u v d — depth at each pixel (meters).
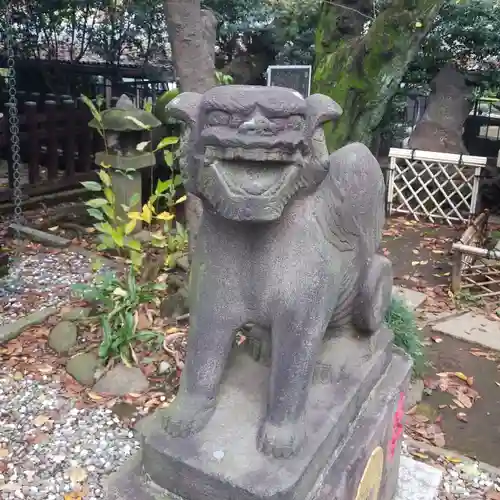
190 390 1.35
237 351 1.57
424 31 2.92
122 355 2.79
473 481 2.31
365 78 3.04
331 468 1.41
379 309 1.62
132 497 1.30
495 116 7.86
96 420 2.51
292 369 1.28
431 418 2.79
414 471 2.12
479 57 6.47
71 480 2.19
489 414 2.86
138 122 3.71
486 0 6.00
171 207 3.75
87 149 5.82
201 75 2.77
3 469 2.23
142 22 6.61
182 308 3.17
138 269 3.44
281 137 1.08
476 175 5.61
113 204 3.49
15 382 2.74
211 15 2.93
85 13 6.81
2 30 5.57
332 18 3.55
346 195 1.34
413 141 6.31
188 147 1.19
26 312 3.40
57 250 4.36
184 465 1.25
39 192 5.40
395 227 5.68
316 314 1.28
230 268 1.27
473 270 4.18
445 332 3.57
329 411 1.42
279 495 1.19
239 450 1.28
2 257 3.89
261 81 6.63
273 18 6.21
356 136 3.19
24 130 5.28
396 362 1.89
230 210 1.10
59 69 7.00
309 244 1.26
